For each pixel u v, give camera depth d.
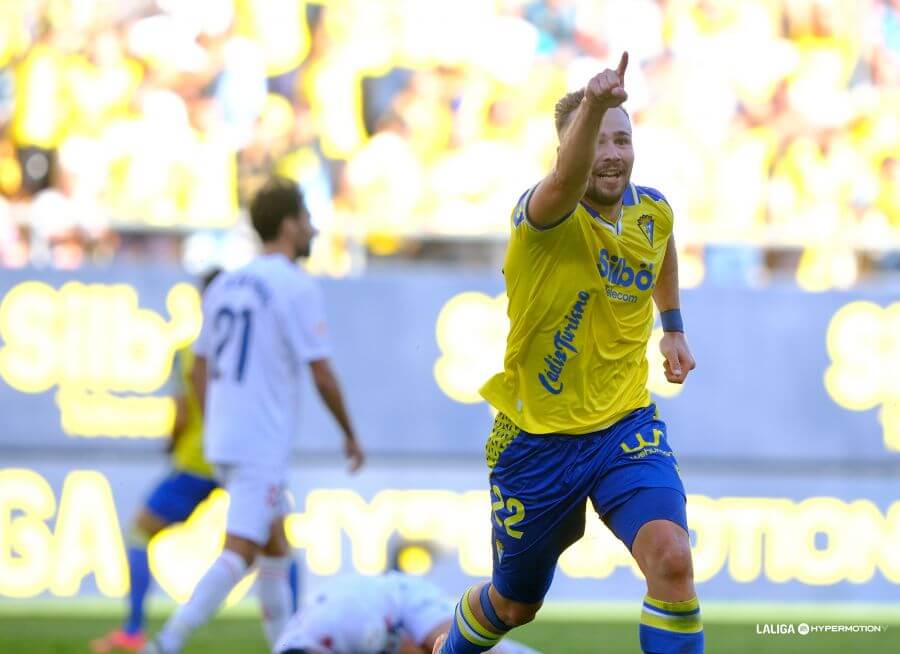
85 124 34.84
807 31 36.41
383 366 33.00
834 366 33.66
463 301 33.22
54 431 32.25
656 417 13.38
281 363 19.72
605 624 28.27
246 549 19.31
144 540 24.12
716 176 36.00
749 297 33.59
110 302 32.50
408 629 17.55
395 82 35.41
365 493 32.47
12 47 34.75
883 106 36.41
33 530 31.84
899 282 36.44
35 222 34.62
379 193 35.12
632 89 36.09
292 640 16.94
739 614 30.88
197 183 34.81
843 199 36.06
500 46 35.62
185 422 23.98
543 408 13.16
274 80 35.09
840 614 31.30
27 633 25.97
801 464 33.47
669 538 12.41
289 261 20.52
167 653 18.62
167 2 34.97
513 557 13.54
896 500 33.53
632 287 13.03
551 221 12.49
